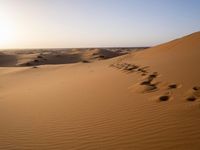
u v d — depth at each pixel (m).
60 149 5.54
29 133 6.97
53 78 24.00
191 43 24.88
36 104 11.05
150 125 5.75
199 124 5.17
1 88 22.44
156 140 4.91
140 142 5.01
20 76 32.34
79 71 26.59
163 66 14.98
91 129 6.43
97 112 7.83
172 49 26.47
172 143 4.62
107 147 5.14
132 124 6.10
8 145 6.25
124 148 4.92
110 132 5.93
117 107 7.90
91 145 5.42
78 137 6.04
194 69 11.41
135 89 9.95
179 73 11.20
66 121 7.53
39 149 5.75
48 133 6.73
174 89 8.47
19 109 10.49
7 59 82.31
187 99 6.96
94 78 16.73
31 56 85.44
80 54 90.44
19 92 16.41
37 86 18.75
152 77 11.70
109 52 96.56
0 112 10.41
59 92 13.40
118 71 18.23
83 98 10.56
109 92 10.71
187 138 4.68
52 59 81.75
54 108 9.59
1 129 7.70
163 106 6.90
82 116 7.74
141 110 7.01
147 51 33.88
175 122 5.54
